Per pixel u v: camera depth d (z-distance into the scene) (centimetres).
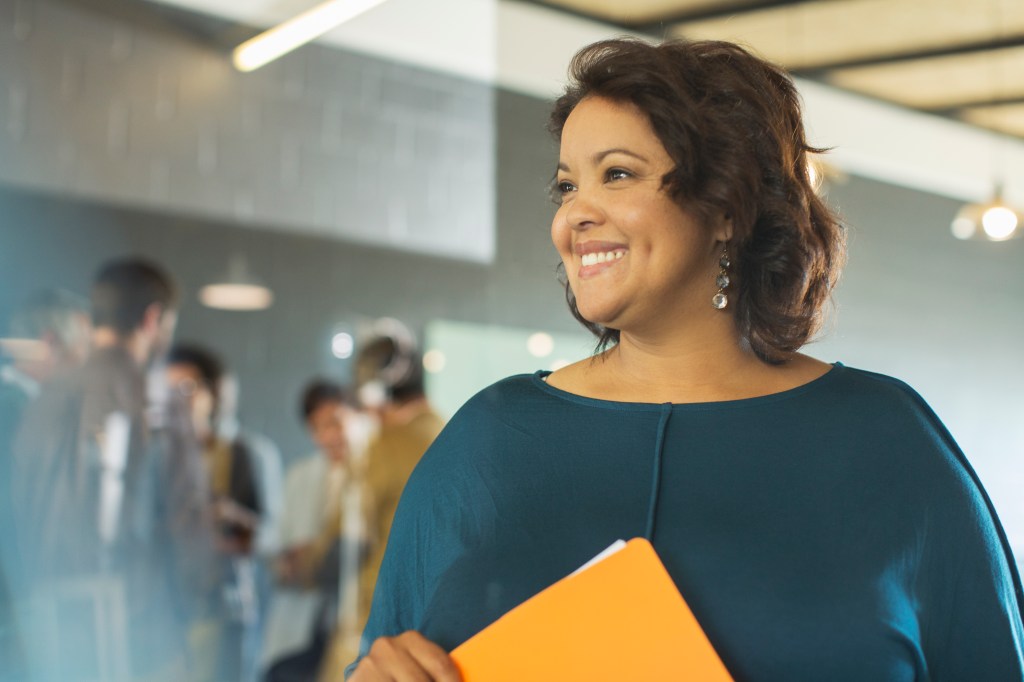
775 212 83
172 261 325
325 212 345
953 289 433
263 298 333
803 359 89
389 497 275
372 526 271
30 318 253
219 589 253
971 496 83
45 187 312
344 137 347
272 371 326
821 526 78
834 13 321
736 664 75
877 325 426
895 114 374
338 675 261
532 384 89
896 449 82
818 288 87
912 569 79
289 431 303
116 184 322
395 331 344
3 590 232
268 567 264
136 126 325
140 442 247
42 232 304
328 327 339
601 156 80
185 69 331
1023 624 84
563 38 337
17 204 305
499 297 362
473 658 74
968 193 412
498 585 80
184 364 262
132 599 237
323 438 289
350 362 328
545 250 368
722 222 82
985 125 384
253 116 338
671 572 77
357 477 276
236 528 262
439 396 348
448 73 358
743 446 81
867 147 383
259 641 258
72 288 300
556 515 82
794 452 81
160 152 327
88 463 239
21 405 240
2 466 235
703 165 79
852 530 78
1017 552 402
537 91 348
